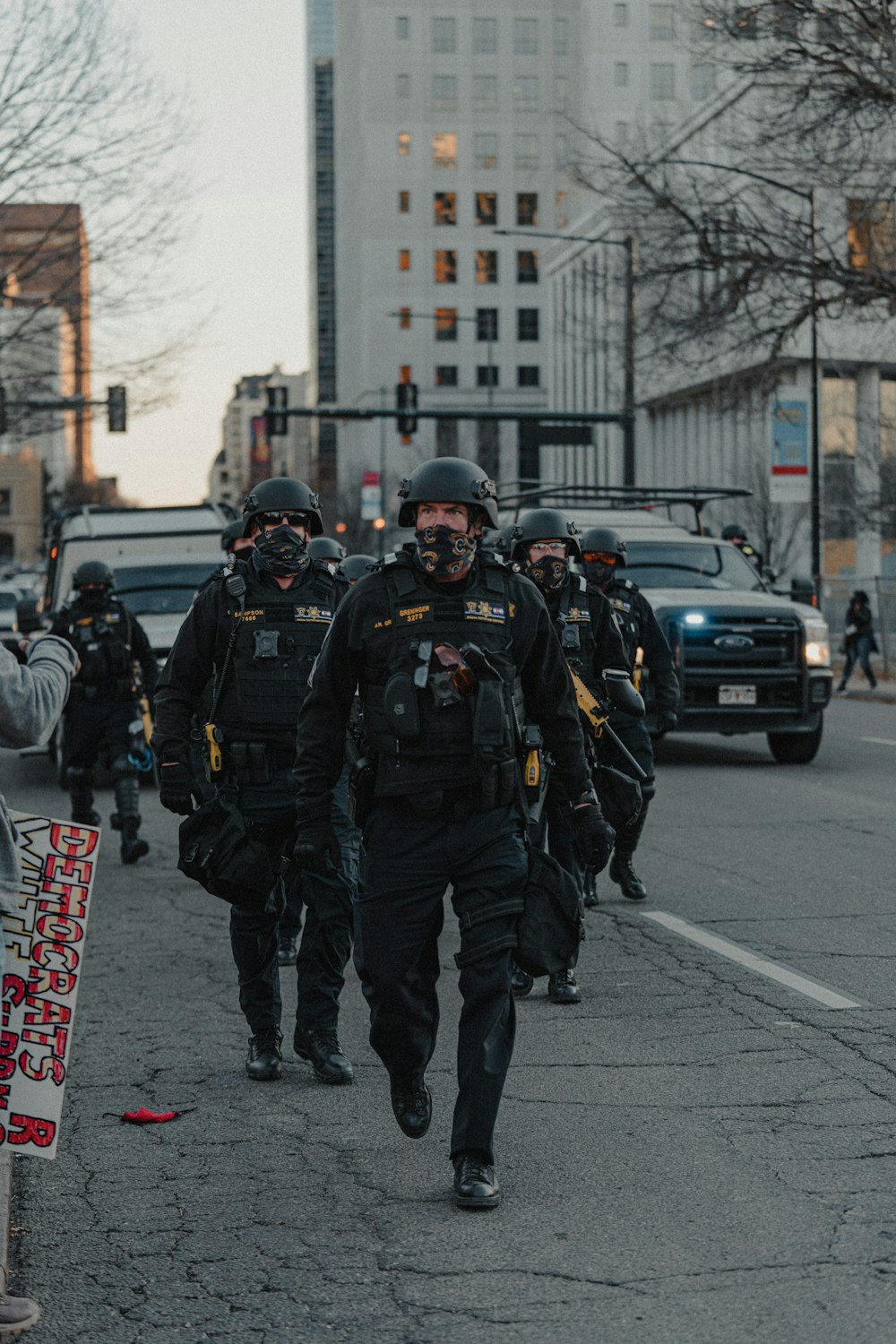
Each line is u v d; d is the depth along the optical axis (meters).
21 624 25.42
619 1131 9.23
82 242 45.16
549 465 172.62
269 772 10.38
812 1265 7.21
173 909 16.92
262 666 10.42
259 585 10.61
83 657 19.33
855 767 28.81
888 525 68.00
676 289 45.22
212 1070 10.81
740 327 48.09
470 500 8.16
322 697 8.58
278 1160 8.93
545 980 13.16
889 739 34.41
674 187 48.41
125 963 14.23
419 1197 8.29
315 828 8.64
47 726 6.40
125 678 19.55
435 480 8.18
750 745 33.38
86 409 48.78
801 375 84.19
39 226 45.34
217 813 10.45
